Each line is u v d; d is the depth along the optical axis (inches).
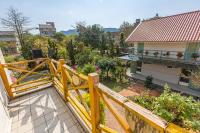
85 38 1088.8
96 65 585.3
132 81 500.1
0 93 115.9
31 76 281.1
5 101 127.7
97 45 1063.0
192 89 386.3
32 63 311.3
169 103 132.1
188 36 375.6
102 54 853.8
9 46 1145.4
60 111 119.5
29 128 99.7
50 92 158.7
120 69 524.7
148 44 504.1
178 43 409.7
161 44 459.2
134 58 539.2
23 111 121.2
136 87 443.5
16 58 558.9
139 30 565.6
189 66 371.9
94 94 68.9
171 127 31.4
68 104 124.9
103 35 1059.9
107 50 904.9
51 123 104.4
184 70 406.3
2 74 135.6
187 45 389.7
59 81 154.9
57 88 159.5
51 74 174.7
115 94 53.4
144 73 537.6
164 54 453.7
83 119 100.4
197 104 125.6
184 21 437.7
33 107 127.4
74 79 114.0
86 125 95.6
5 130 90.3
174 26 449.1
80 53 674.8
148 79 440.1
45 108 124.9
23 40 776.9
